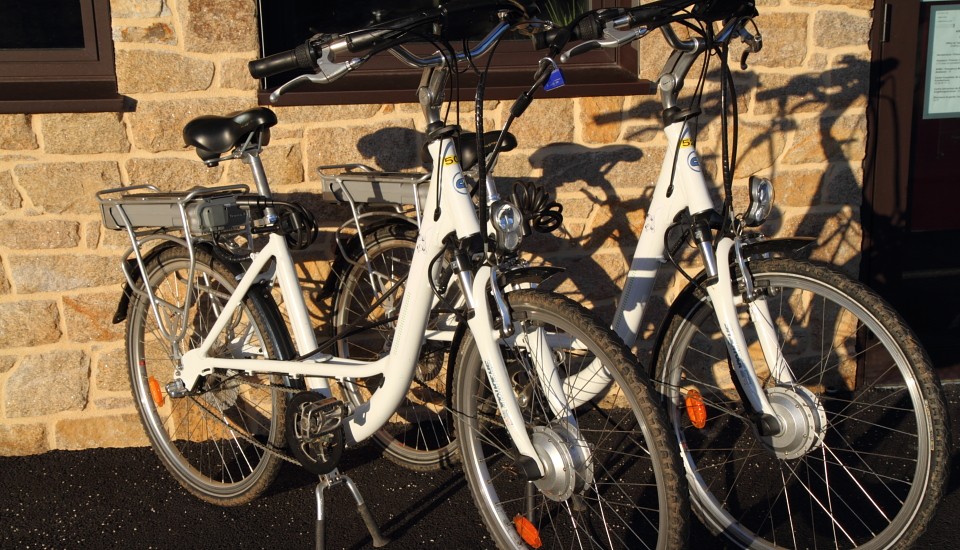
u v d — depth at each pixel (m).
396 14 2.21
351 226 3.20
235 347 2.78
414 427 3.36
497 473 2.90
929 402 2.08
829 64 3.28
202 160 2.83
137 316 2.99
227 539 2.67
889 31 3.38
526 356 2.35
